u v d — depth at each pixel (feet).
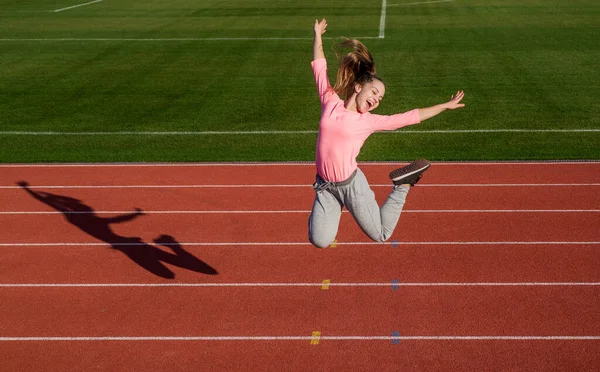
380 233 15.55
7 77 52.29
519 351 18.10
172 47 62.64
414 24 72.59
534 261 23.02
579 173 31.40
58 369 17.81
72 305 20.88
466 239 24.76
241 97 46.09
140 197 29.58
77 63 56.75
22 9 87.25
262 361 17.88
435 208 27.61
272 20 76.38
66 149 36.45
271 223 26.48
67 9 86.99
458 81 49.21
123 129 39.73
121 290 21.70
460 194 29.09
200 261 23.52
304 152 35.32
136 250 24.47
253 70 53.62
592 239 24.64
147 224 26.73
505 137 36.96
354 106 14.94
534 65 53.31
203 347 18.57
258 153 35.24
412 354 18.03
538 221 26.25
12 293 21.65
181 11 84.33
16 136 38.70
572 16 75.05
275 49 61.16
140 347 18.66
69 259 23.91
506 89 46.65
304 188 30.14
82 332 19.43
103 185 31.14
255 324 19.58
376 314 19.94
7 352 18.57
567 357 17.83
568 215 26.76
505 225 25.91
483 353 18.04
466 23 72.49
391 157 34.22
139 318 20.06
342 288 21.45
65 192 30.37
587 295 20.83
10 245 25.12
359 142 14.92
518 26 69.92
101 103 45.21
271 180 31.22
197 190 30.22
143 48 62.34
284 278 22.17
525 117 40.42
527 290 21.16
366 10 82.58
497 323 19.39
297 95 46.32
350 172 15.19
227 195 29.50
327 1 90.27
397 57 57.31
